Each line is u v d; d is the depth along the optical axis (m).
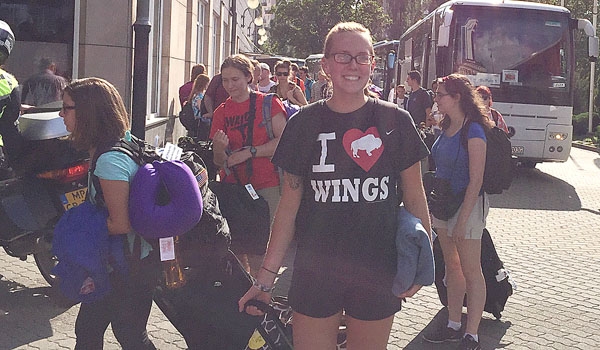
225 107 5.23
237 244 4.89
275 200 5.18
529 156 14.53
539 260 7.96
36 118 5.29
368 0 48.53
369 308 3.00
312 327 3.03
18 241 5.32
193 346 4.04
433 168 5.77
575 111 33.22
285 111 5.16
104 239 3.42
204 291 3.91
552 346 5.29
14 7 10.54
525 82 14.48
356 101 2.99
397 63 23.53
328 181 2.96
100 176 3.38
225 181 5.20
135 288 3.57
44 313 5.40
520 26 14.67
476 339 4.99
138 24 8.21
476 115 4.90
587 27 14.74
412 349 5.14
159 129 13.45
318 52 47.72
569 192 13.81
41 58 10.64
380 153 2.96
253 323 3.83
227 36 28.00
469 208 4.85
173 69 14.80
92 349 3.65
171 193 3.42
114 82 10.80
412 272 2.95
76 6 10.62
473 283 5.00
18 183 5.29
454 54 14.66
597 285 6.97
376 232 2.97
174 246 3.61
